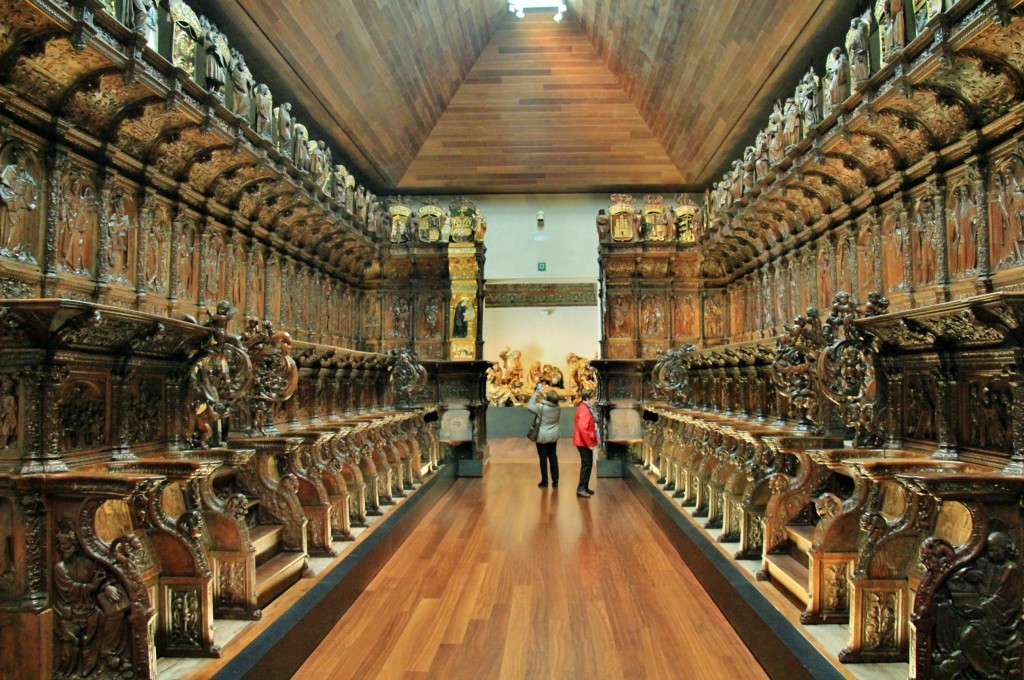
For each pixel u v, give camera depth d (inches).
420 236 557.0
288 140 374.0
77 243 228.1
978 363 156.9
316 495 226.7
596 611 205.2
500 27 556.1
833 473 195.6
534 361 866.8
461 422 500.7
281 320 402.0
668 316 535.5
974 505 119.0
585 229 669.9
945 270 241.3
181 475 145.3
